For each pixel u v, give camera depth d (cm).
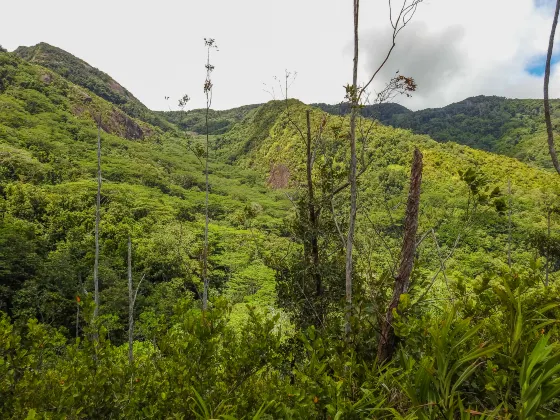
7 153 4812
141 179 6606
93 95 11388
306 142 684
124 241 3353
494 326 207
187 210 5556
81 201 4069
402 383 189
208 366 267
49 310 2275
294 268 654
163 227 4141
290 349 428
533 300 224
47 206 3678
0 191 3841
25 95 8519
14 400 253
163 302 2528
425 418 146
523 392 134
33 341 286
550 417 129
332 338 328
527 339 183
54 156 5984
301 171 730
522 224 3073
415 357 210
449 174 4694
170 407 260
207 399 242
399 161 4178
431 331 176
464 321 170
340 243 645
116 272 2970
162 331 314
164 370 288
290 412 192
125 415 271
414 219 306
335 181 665
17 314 2211
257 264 3544
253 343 279
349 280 411
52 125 7919
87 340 296
